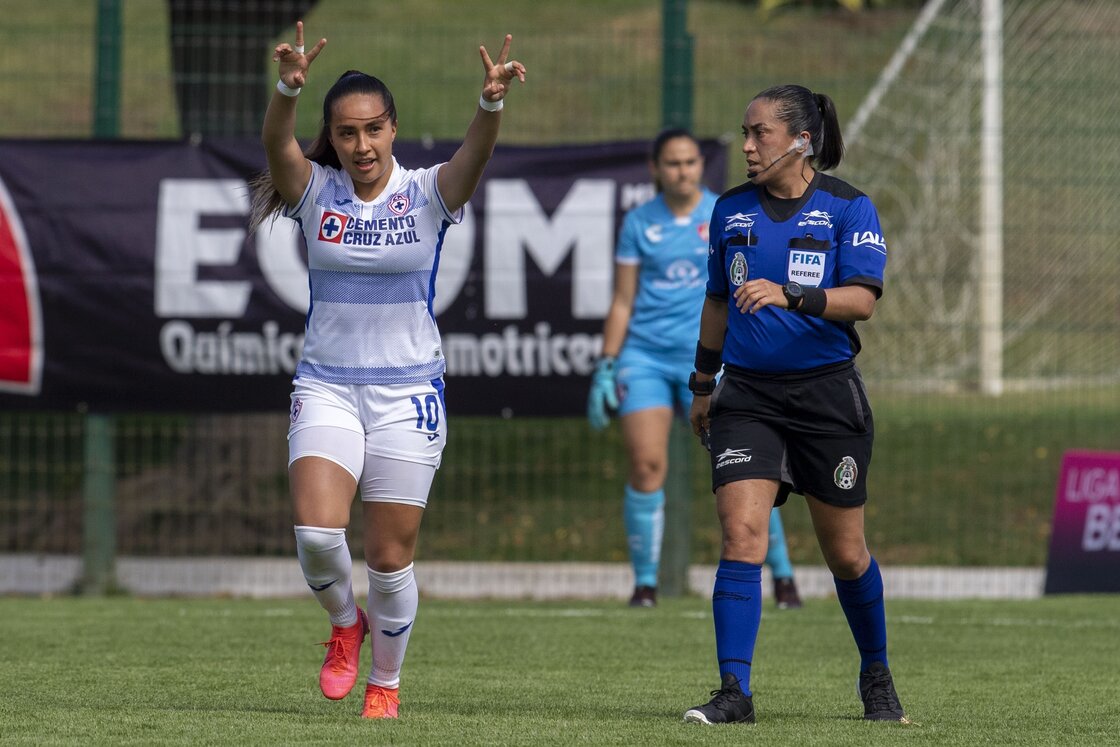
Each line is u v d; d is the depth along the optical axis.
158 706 17.16
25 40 66.00
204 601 32.62
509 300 33.19
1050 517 40.31
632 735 14.70
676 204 28.94
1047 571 33.62
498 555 38.41
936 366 45.78
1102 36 52.75
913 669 21.88
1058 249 47.34
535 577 34.88
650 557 30.56
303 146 32.19
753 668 21.92
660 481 30.09
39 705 17.11
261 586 35.25
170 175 33.72
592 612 29.66
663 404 29.52
